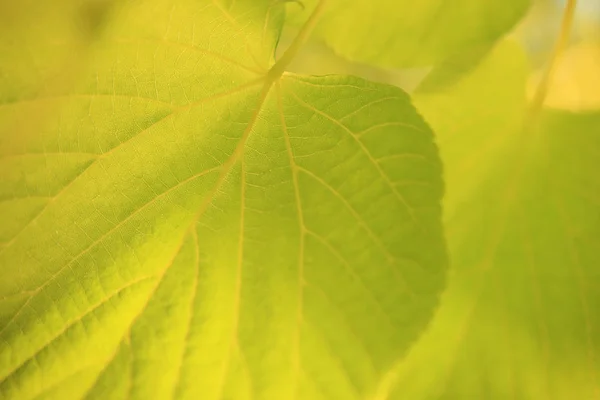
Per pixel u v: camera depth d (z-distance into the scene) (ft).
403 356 0.79
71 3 0.73
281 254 0.79
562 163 0.90
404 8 0.84
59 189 0.76
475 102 0.88
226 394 0.78
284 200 0.80
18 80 0.73
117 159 0.77
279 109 0.80
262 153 0.80
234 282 0.79
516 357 0.89
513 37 0.88
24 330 0.76
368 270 0.79
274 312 0.79
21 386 0.75
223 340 0.78
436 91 0.88
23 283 0.76
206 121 0.79
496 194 0.91
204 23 0.77
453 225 0.90
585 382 0.89
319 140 0.80
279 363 0.78
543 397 0.88
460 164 0.90
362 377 0.79
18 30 0.73
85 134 0.76
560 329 0.89
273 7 0.78
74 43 0.74
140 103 0.77
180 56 0.77
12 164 0.75
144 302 0.78
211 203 0.79
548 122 0.89
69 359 0.76
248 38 0.78
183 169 0.79
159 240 0.78
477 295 0.90
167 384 0.77
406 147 0.79
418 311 0.79
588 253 0.89
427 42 0.86
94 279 0.77
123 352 0.77
